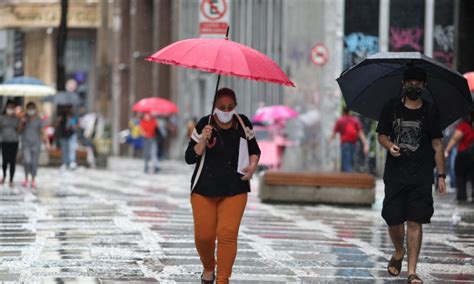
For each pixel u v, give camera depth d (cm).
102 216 3669
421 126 2225
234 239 2033
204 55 1969
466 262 2661
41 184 5619
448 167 5822
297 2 7044
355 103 2405
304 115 6969
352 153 5666
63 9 8238
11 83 6494
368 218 3866
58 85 8338
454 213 4144
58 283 2170
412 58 2244
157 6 10738
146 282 2208
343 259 2653
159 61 1992
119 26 12381
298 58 7050
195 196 2056
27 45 15688
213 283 2139
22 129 5334
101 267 2409
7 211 3825
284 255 2698
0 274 2286
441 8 6850
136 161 10231
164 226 3341
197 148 2036
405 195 2244
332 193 4409
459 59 6769
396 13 6850
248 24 8375
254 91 8306
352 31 6838
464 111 2397
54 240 2919
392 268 2333
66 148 7462
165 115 10356
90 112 15362
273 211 4081
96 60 15025
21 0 14412
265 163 7069
